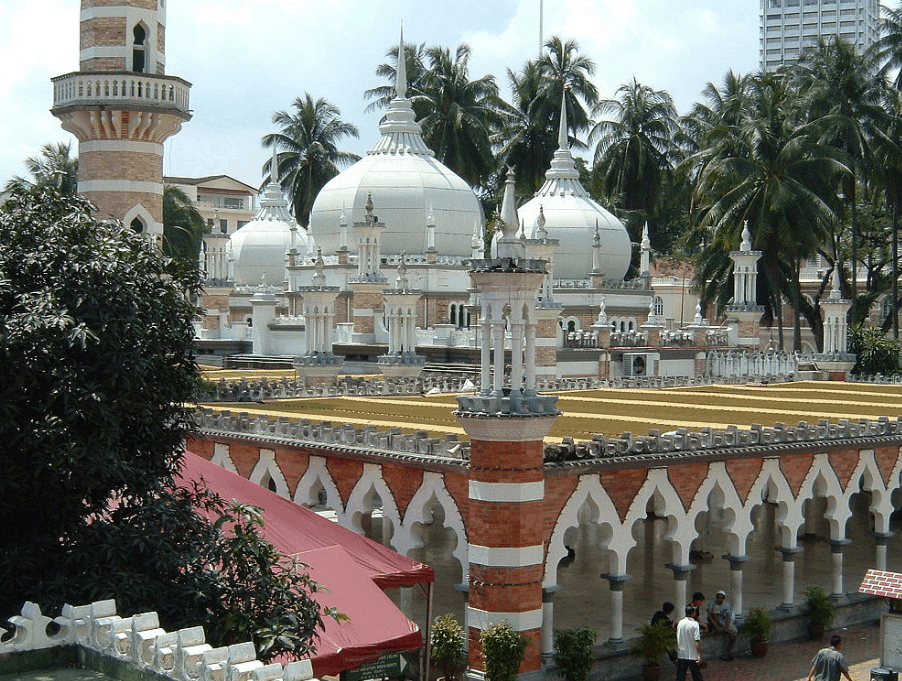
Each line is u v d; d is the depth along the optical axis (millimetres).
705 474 28109
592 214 84000
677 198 102125
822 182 73000
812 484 30672
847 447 30875
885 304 90500
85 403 17438
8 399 17078
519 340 24000
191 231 89688
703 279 82062
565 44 102938
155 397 19078
